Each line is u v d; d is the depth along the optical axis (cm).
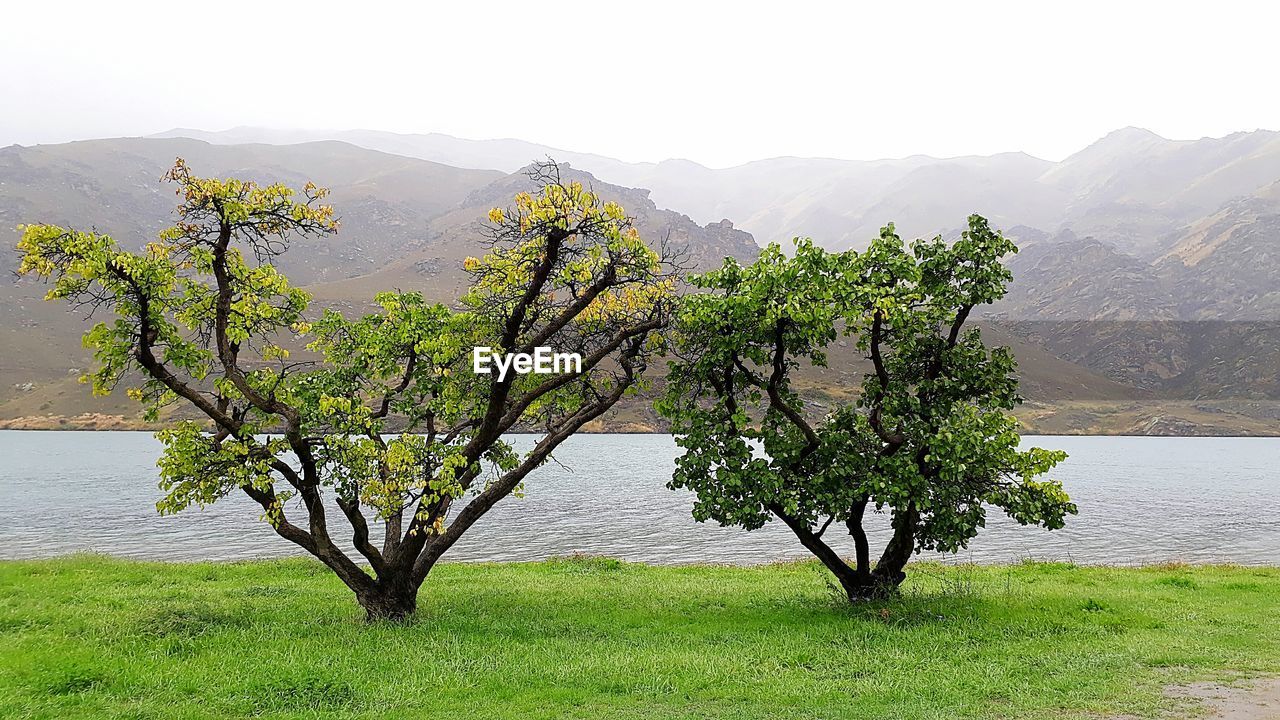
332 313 1756
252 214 1470
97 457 11719
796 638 1390
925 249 1734
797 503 1584
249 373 1675
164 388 1532
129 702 1012
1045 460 1605
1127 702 1027
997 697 1060
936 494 1559
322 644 1327
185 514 5019
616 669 1185
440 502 1593
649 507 5553
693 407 1731
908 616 1551
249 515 4981
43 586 2014
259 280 1568
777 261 1639
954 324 1714
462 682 1116
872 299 1548
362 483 1500
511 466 1808
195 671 1146
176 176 1412
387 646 1313
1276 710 993
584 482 7744
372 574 2338
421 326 1662
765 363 1731
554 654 1288
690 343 1717
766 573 2462
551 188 1445
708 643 1380
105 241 1339
